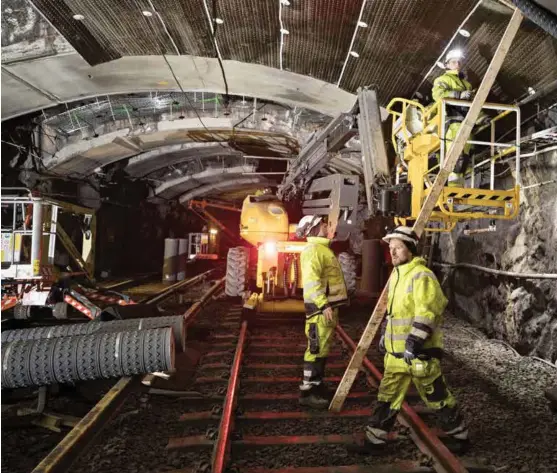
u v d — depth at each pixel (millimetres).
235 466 3324
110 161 17953
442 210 5230
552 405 4504
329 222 9023
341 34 7492
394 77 8047
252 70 10125
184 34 8727
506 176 7477
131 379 4918
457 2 5488
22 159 15414
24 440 4016
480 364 6207
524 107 6543
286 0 7000
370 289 15062
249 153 19750
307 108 12500
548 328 6203
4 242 8312
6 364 4512
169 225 28766
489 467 3373
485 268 8117
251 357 6547
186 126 15086
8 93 11219
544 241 6332
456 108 5625
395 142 7102
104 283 17594
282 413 4379
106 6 7727
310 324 4559
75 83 11188
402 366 3518
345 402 4773
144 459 3549
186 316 7918
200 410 4609
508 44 4188
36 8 7758
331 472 3299
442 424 3668
